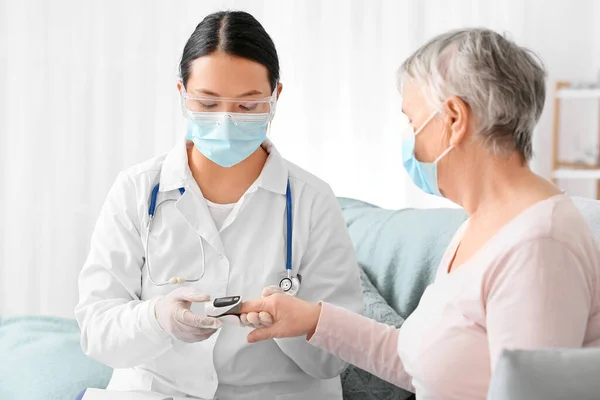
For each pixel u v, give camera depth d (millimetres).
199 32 1559
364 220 2334
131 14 3742
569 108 4340
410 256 2055
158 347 1509
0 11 3689
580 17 4184
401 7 3877
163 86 3789
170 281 1583
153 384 1609
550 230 1098
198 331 1443
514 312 1085
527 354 921
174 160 1661
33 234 3805
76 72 3742
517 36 4047
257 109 1568
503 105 1167
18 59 3717
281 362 1640
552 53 4203
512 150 1195
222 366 1609
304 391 1652
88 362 2037
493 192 1213
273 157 1681
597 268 1115
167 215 1639
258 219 1658
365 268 2166
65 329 2344
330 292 1659
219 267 1626
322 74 3881
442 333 1204
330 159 3932
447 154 1230
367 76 3893
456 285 1194
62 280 3820
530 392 897
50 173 3781
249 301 1487
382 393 1825
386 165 3947
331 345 1477
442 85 1204
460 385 1184
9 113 3744
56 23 3713
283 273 1634
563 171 3982
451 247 1341
